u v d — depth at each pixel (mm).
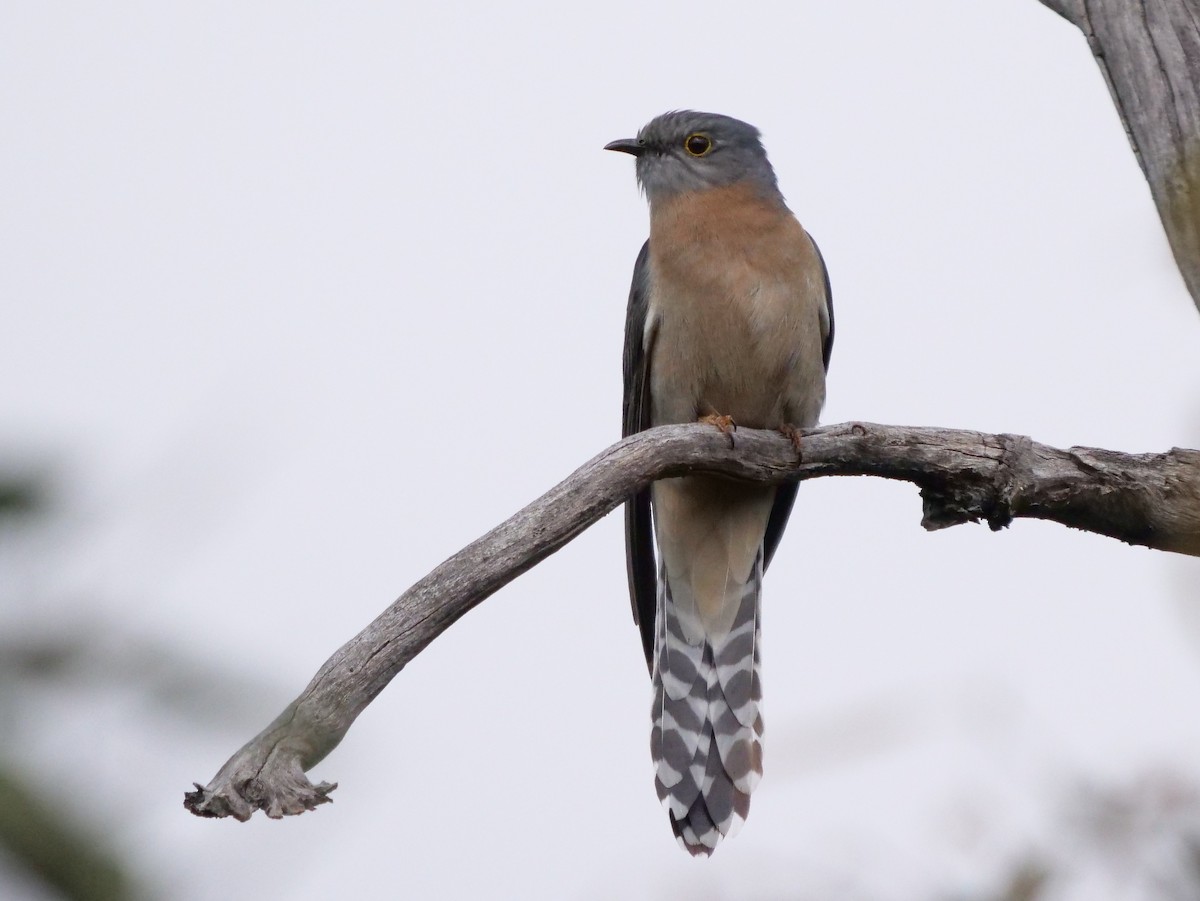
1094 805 5688
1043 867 5625
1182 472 8484
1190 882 5477
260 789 6059
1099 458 8586
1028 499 8570
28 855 2617
